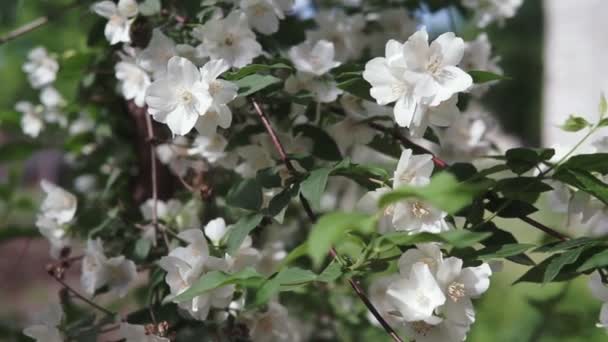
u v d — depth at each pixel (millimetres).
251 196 691
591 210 696
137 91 756
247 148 740
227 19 708
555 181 705
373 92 666
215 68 670
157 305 721
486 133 852
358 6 879
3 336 867
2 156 927
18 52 1185
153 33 722
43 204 796
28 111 900
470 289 646
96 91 859
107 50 822
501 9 877
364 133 753
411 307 638
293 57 723
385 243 631
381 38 847
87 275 736
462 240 605
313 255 564
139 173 850
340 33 805
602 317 662
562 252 649
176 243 738
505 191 665
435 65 661
